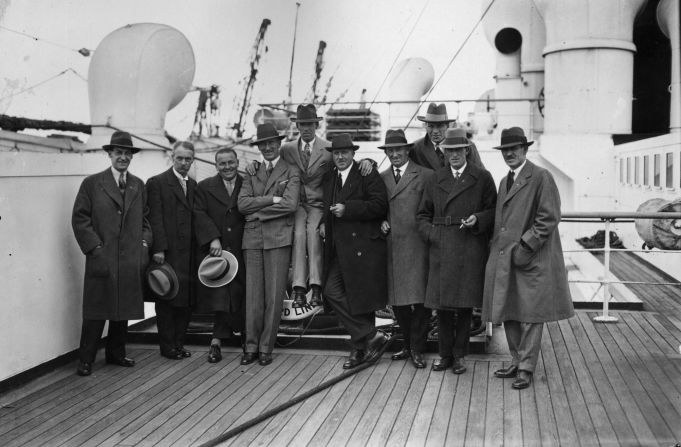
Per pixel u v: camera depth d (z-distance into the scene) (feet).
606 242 23.30
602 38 44.83
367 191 18.79
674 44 41.42
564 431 14.44
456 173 18.28
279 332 21.24
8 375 17.71
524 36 53.42
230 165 20.25
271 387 17.62
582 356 19.72
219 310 19.75
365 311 18.66
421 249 18.86
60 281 19.90
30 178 18.66
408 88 53.83
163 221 19.93
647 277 33.86
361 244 18.74
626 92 45.65
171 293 19.60
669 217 22.36
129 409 16.22
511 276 17.37
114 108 38.78
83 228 18.61
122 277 18.89
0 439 14.58
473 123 53.78
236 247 20.12
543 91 52.80
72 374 19.06
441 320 18.65
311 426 15.01
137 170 38.81
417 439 14.19
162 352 20.57
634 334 21.94
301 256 19.66
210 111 50.90
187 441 14.32
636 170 39.50
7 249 17.76
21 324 18.22
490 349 20.67
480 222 17.62
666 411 15.44
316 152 19.86
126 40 38.58
